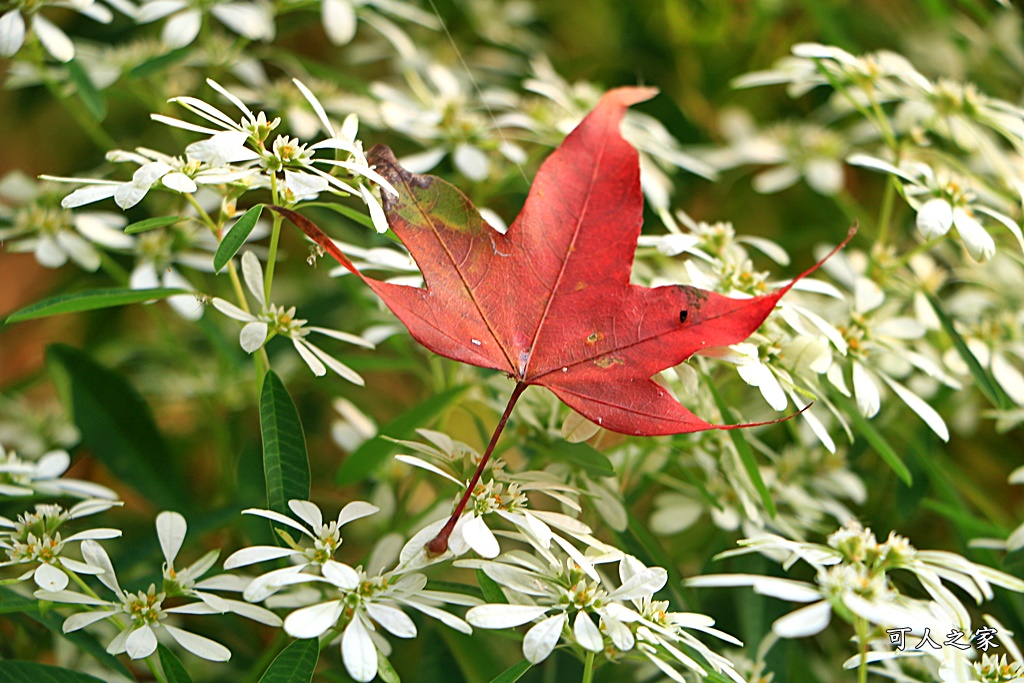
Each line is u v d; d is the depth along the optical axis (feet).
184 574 1.98
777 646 2.06
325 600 2.06
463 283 1.90
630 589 1.91
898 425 2.19
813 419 1.98
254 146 1.94
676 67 2.74
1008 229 2.06
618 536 2.05
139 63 2.26
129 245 2.17
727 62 2.72
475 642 2.09
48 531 1.98
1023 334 2.18
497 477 1.96
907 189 2.06
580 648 1.95
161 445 2.16
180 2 2.20
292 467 1.95
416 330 1.89
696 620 1.94
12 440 2.31
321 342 2.29
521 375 1.90
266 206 1.87
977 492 2.22
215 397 2.36
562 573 1.93
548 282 1.91
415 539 1.91
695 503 2.19
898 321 2.12
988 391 2.08
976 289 2.23
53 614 1.99
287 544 1.92
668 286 1.91
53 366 2.16
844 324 2.11
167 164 1.95
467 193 2.31
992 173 2.25
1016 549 2.05
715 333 1.90
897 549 1.93
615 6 2.77
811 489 2.19
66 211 2.20
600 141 1.89
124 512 2.27
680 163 2.28
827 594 1.89
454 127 2.25
